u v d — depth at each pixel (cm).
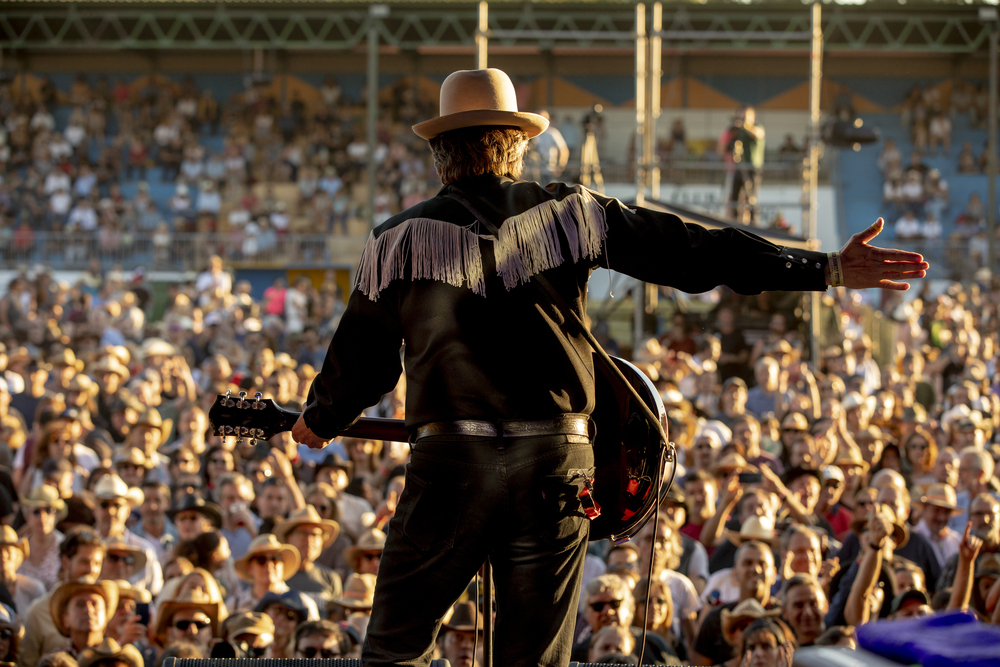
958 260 4706
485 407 473
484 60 3466
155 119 6028
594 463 524
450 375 476
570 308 488
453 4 5156
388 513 1498
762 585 1216
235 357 2836
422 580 481
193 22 5853
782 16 5066
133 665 1023
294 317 3956
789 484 1556
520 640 475
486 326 476
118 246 4869
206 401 1961
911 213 5488
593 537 539
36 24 6003
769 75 6034
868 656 368
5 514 1493
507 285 475
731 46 5328
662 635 1195
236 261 4900
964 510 1609
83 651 1073
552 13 5094
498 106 506
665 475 522
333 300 3969
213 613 1155
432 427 483
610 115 5991
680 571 1432
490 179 498
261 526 1514
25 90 6222
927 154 5844
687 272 488
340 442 1884
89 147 5950
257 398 562
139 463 1627
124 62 6272
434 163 511
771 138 6016
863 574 1181
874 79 6047
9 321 3481
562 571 478
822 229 5475
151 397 2156
